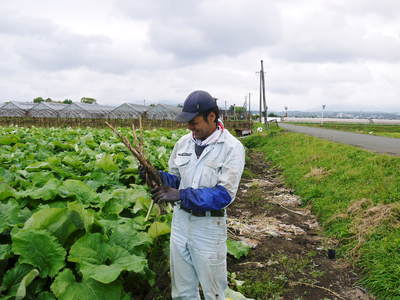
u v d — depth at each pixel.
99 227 3.50
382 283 4.31
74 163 6.77
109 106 57.25
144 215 4.60
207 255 2.80
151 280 3.61
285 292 4.38
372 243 5.25
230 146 2.68
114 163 6.62
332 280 4.72
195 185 2.74
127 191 4.97
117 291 2.89
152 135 13.23
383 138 22.86
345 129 42.03
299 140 20.00
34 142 10.50
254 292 4.33
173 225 3.04
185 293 3.11
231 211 7.77
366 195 7.08
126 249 3.44
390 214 5.79
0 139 9.58
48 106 50.91
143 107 51.75
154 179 2.88
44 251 2.99
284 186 10.61
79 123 39.62
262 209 7.97
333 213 6.96
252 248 5.64
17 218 3.64
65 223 3.38
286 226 6.74
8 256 3.11
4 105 53.31
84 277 2.78
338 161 10.77
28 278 2.79
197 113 2.63
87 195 4.45
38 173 5.20
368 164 9.21
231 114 70.25
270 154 18.25
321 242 5.95
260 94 48.94
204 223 2.78
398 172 7.96
